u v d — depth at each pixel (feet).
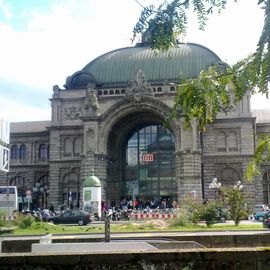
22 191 309.83
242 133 261.44
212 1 19.15
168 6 19.35
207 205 148.36
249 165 24.50
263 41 17.15
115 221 188.65
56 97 283.79
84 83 285.23
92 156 250.37
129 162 276.00
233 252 29.76
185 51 286.66
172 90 253.85
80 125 277.44
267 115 302.25
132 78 285.23
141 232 109.40
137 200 269.64
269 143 23.73
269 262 29.60
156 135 274.57
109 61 295.28
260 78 17.51
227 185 258.98
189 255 29.96
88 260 30.07
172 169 269.03
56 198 274.77
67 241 72.74
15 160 313.73
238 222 154.40
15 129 320.91
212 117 21.22
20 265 29.89
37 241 76.38
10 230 136.26
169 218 164.76
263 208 213.46
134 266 29.99
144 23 19.48
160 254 30.09
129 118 263.08
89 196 198.08
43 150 312.71
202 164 262.47
